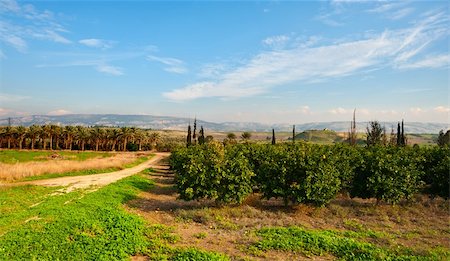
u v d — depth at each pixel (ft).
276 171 70.69
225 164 70.23
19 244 41.93
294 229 52.01
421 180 84.28
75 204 67.51
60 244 42.86
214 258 39.88
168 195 93.97
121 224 53.01
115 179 120.06
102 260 38.83
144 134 445.37
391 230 55.72
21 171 115.44
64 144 415.85
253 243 47.11
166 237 49.39
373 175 72.13
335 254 43.42
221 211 66.18
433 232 54.44
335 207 69.97
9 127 373.40
